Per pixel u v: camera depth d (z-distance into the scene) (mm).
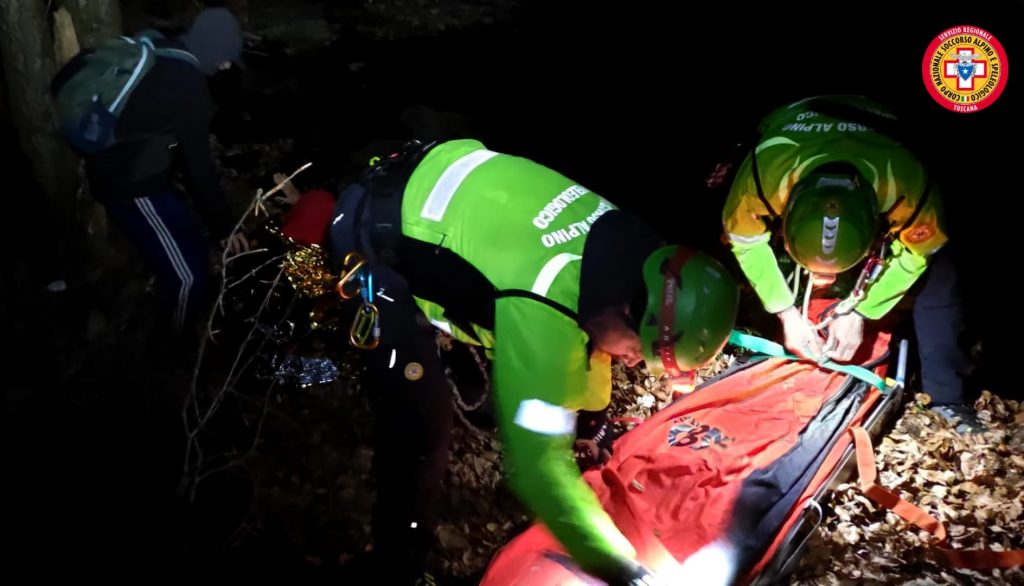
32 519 2361
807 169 2379
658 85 6270
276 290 2867
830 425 2609
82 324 3129
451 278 1770
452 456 2744
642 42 7133
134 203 2641
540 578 2035
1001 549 2486
